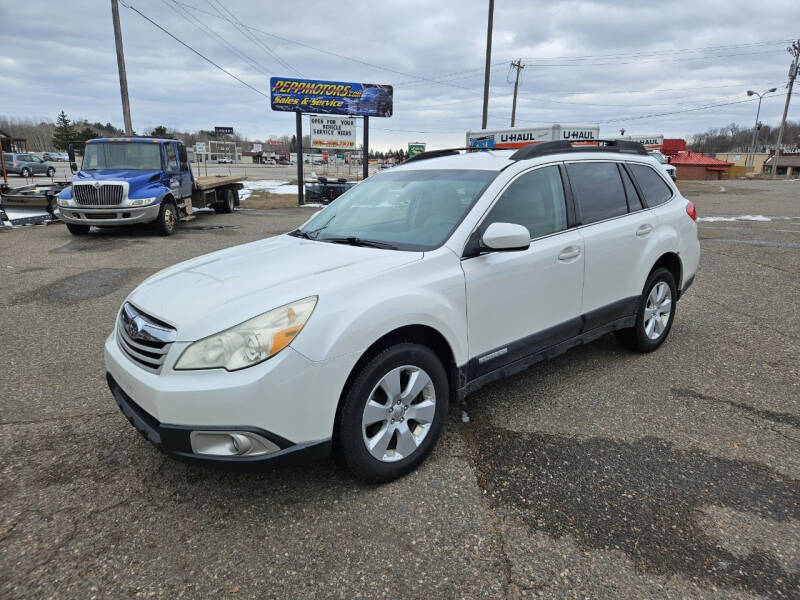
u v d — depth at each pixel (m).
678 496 2.69
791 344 4.83
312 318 2.45
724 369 4.27
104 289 7.08
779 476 2.85
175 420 2.37
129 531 2.47
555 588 2.12
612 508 2.60
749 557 2.28
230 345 2.36
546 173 3.66
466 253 3.07
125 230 13.48
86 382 4.11
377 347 2.70
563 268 3.55
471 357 3.11
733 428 3.35
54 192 15.02
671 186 4.80
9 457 3.08
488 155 3.84
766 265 8.45
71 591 2.13
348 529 2.47
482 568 2.23
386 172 4.20
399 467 2.81
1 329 5.43
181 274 3.02
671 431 3.32
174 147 13.67
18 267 8.58
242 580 2.18
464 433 3.31
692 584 2.14
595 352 4.66
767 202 20.53
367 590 2.13
